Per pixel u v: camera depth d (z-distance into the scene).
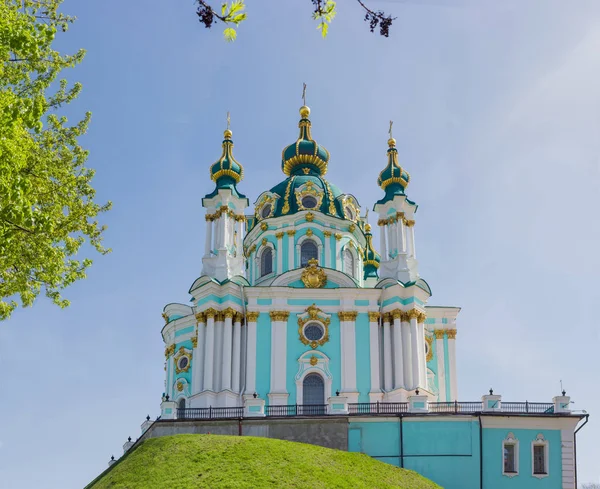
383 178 64.69
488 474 46.31
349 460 43.41
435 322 63.41
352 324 57.25
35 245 31.55
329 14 14.29
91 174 35.78
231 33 13.91
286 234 62.22
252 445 42.62
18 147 26.94
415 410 48.22
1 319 31.48
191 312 63.19
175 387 59.59
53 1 33.91
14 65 32.75
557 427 47.56
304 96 72.50
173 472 40.19
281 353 56.12
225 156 64.88
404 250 61.09
